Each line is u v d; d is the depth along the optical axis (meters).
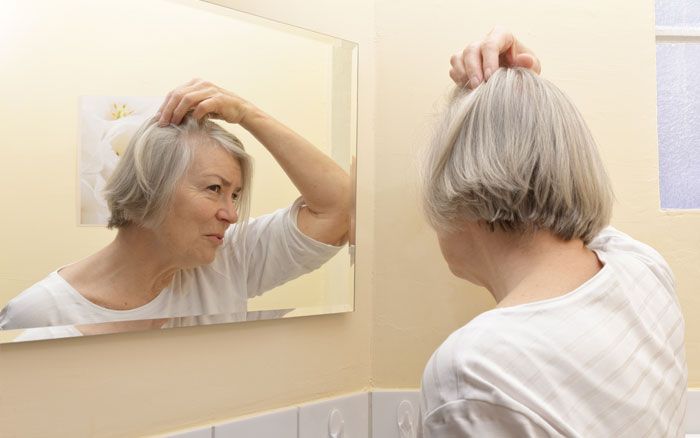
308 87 1.25
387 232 1.39
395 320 1.38
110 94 0.99
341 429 1.31
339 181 1.29
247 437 1.16
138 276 1.02
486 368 0.58
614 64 1.39
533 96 0.71
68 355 0.97
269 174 1.18
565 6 1.39
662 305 0.74
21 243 0.90
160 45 1.04
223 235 1.12
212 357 1.13
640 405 0.63
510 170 0.67
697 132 1.46
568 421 0.59
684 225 1.38
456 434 0.58
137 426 1.04
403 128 1.39
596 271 0.71
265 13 1.21
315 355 1.29
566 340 0.62
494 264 0.73
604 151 1.38
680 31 1.45
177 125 1.06
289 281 1.22
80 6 0.96
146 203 1.03
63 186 0.94
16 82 0.90
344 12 1.35
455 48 1.39
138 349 1.04
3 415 0.90
